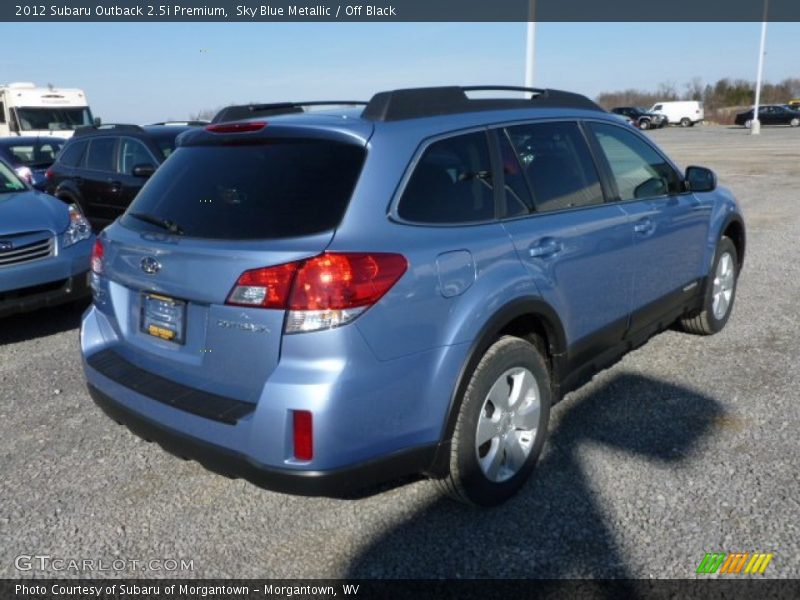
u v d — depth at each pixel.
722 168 19.97
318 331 2.55
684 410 4.18
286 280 2.57
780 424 3.95
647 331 4.53
